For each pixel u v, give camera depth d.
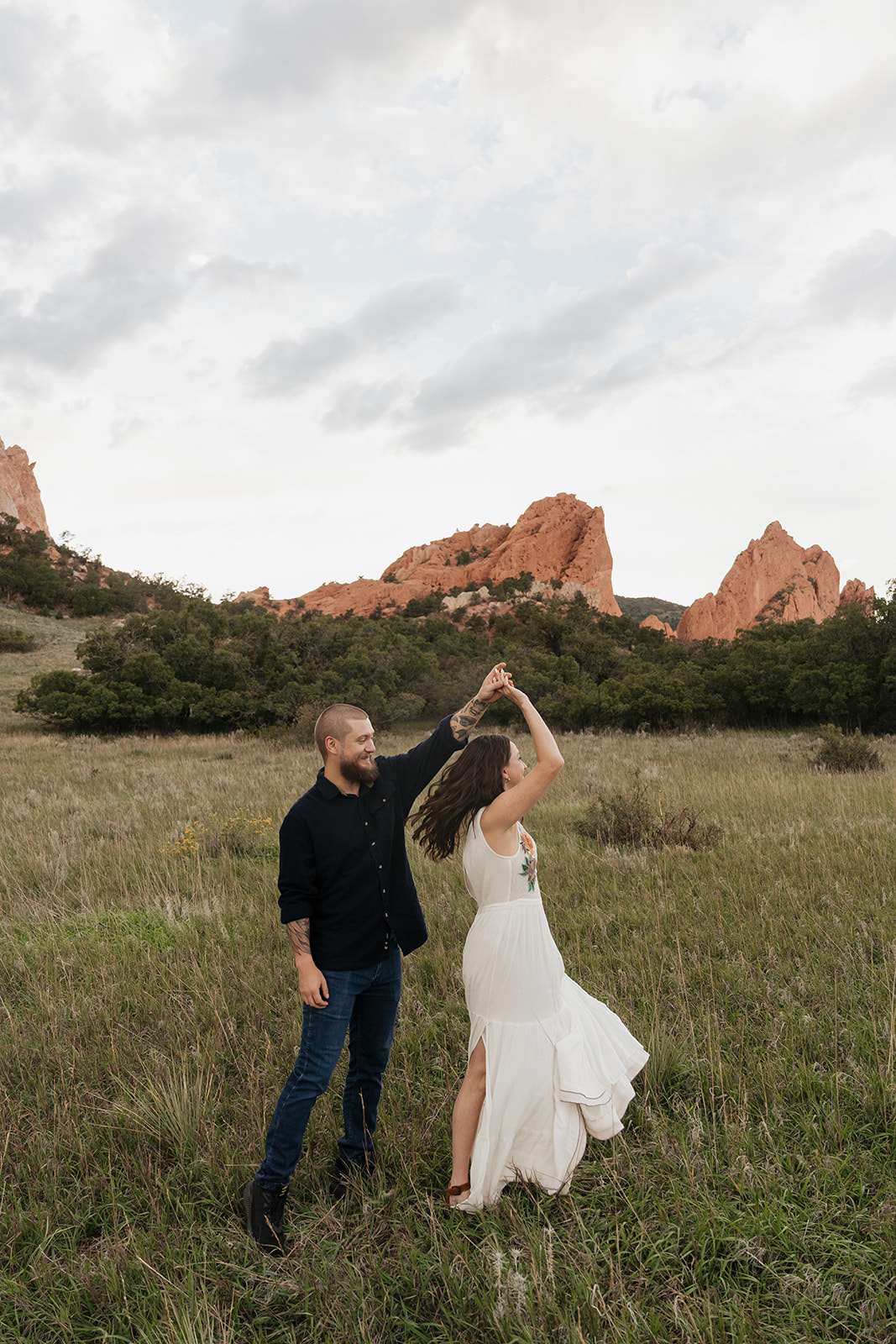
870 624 28.23
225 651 36.88
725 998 3.73
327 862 2.37
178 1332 1.84
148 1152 2.74
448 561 146.38
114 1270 2.11
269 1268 2.16
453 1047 3.40
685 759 16.70
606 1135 2.37
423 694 36.84
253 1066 3.21
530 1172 2.39
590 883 6.12
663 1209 2.27
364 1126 2.58
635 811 7.91
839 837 7.12
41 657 60.16
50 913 5.68
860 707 27.89
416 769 2.58
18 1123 2.95
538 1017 2.41
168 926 5.37
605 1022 2.69
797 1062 3.02
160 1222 2.34
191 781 14.55
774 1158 2.47
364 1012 2.56
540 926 2.47
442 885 6.14
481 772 2.49
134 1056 3.48
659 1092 2.96
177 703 34.22
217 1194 2.54
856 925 4.61
